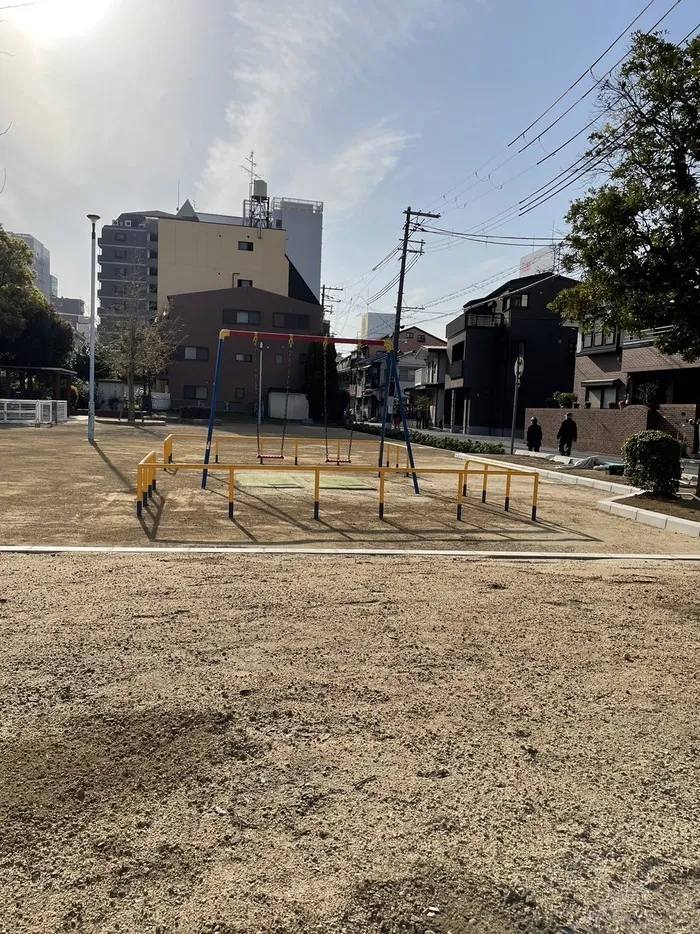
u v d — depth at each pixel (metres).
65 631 3.91
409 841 2.14
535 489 9.23
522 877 2.00
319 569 5.67
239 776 2.47
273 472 14.27
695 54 9.26
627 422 21.34
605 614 4.70
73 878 1.90
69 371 38.09
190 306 48.44
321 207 86.06
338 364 64.44
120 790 2.35
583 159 10.96
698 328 10.16
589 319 11.71
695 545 7.70
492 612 4.63
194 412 40.62
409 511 9.58
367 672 3.50
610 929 1.81
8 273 36.25
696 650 4.03
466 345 37.97
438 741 2.81
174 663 3.51
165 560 5.78
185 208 65.88
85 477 11.98
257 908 1.81
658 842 2.20
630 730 2.99
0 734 2.71
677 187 9.80
